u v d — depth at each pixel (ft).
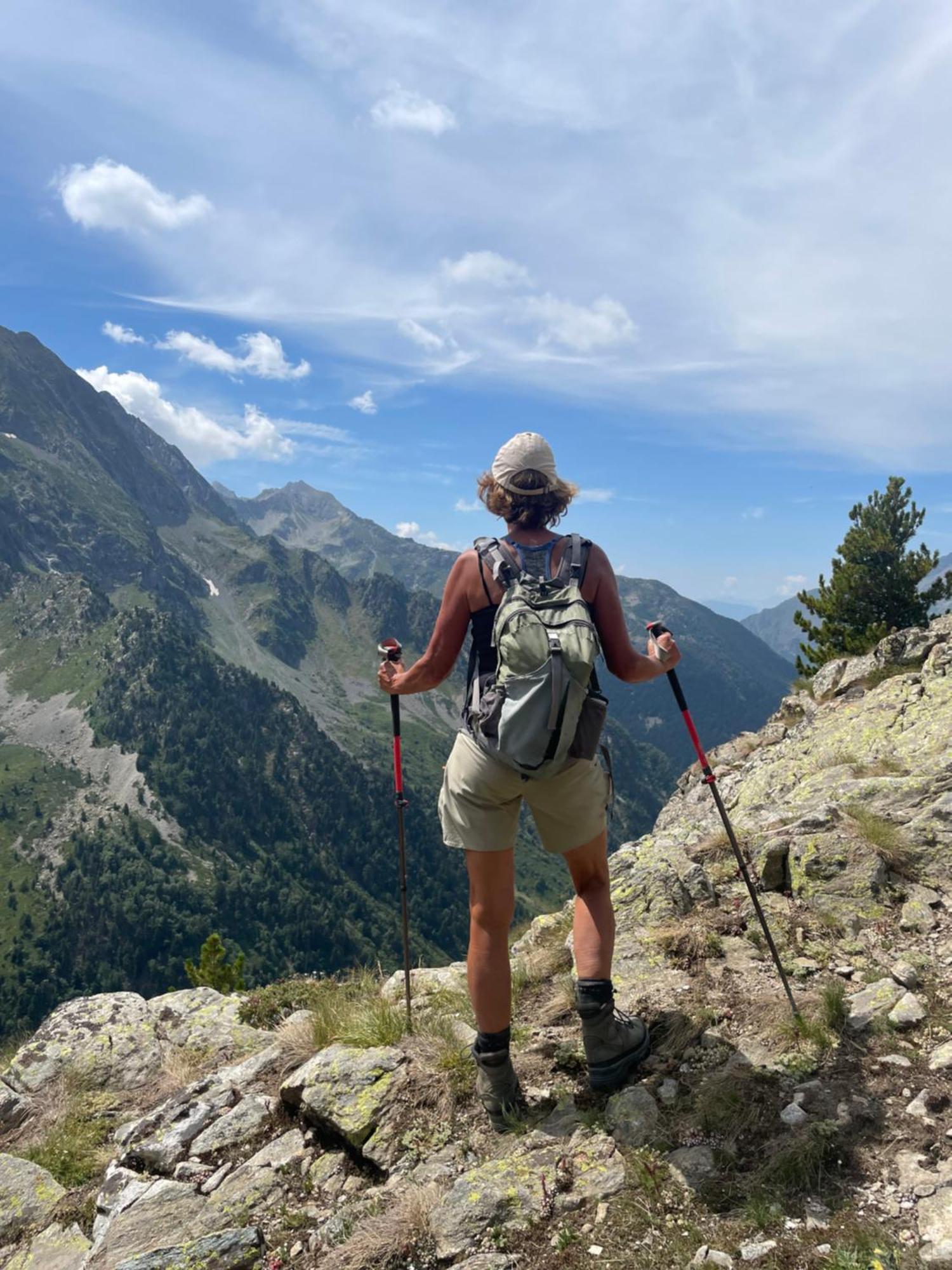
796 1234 5.39
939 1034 7.03
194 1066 10.03
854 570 42.47
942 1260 4.94
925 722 16.57
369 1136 7.19
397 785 8.42
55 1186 8.09
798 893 9.77
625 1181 6.06
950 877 9.56
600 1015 6.98
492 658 6.74
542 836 7.10
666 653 7.32
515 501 7.06
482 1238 5.88
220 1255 6.28
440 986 9.97
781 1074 6.79
